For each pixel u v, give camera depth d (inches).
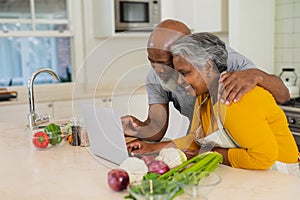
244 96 56.1
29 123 83.7
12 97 146.6
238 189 49.5
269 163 55.4
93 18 168.2
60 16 169.3
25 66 170.4
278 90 65.9
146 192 43.4
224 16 147.6
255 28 141.9
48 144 72.6
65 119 96.5
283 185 50.8
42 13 165.5
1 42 163.8
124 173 49.3
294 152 64.1
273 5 146.2
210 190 45.4
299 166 66.0
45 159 66.5
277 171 58.2
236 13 137.1
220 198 46.6
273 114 58.9
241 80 58.5
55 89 170.2
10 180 56.0
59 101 147.3
